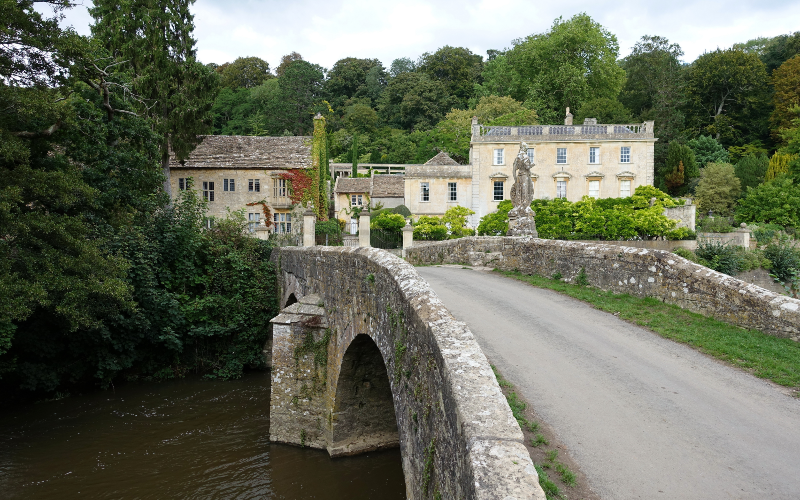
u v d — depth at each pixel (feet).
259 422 54.54
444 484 16.39
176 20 99.91
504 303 39.73
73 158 58.39
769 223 122.01
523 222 64.39
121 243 65.31
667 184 171.12
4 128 43.01
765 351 27.27
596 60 196.24
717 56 199.21
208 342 72.90
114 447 48.70
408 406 22.86
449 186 150.82
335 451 44.75
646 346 29.12
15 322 59.82
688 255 90.33
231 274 74.95
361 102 279.90
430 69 282.36
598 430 19.31
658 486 15.71
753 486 15.60
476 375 15.96
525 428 19.44
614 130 149.79
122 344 65.92
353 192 161.58
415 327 21.79
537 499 10.75
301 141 134.21
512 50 240.94
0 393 60.80
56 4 44.62
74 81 47.83
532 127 151.94
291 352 48.75
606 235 98.99
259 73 286.25
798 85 183.11
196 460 45.83
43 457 46.73
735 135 196.65
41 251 45.44
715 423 19.84
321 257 48.96
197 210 79.92
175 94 97.96
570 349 28.48
